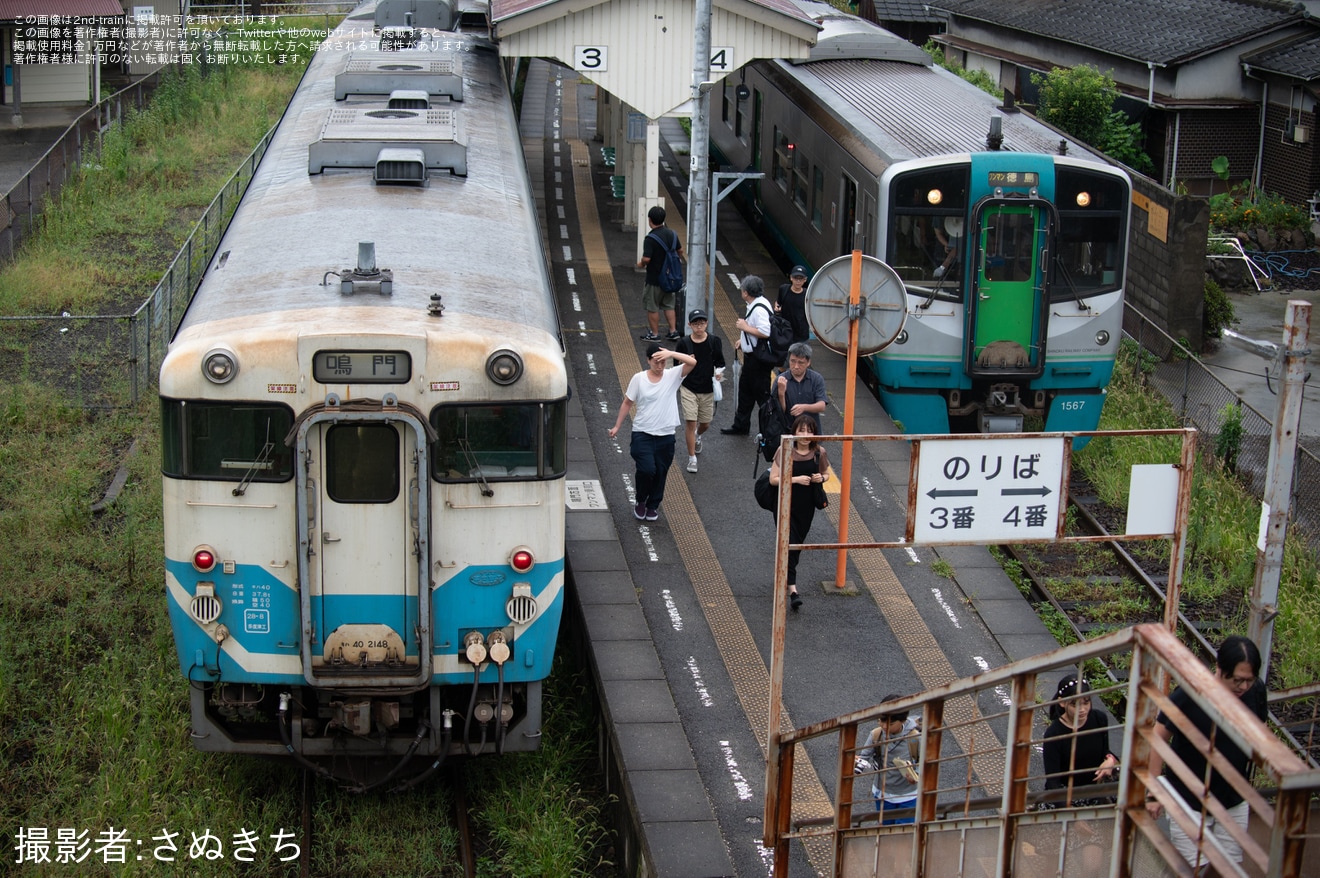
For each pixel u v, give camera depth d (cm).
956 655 1177
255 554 928
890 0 4275
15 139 3114
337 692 933
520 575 948
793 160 2208
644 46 2106
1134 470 819
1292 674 1261
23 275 2130
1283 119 2898
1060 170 1596
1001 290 1598
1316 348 2289
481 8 2483
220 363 902
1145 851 520
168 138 3052
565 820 1012
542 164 2939
